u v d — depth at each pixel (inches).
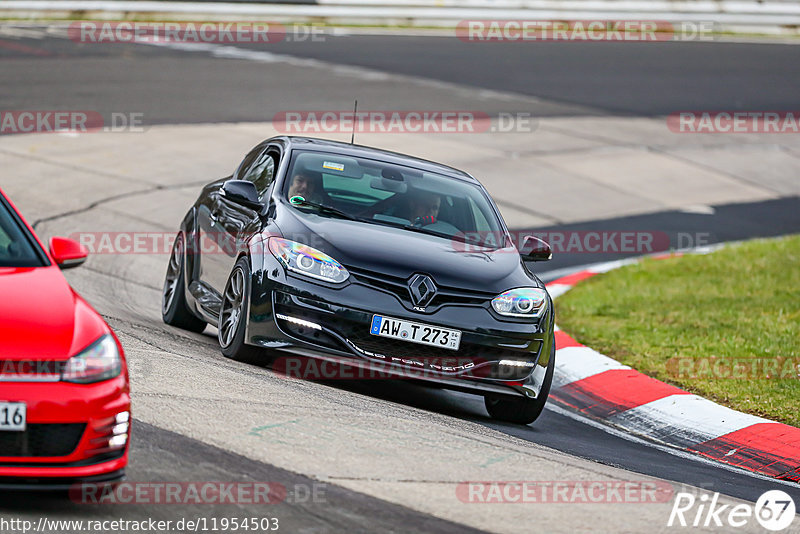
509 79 3779.5
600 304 1733.5
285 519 649.0
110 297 1422.2
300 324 1005.8
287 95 3120.1
